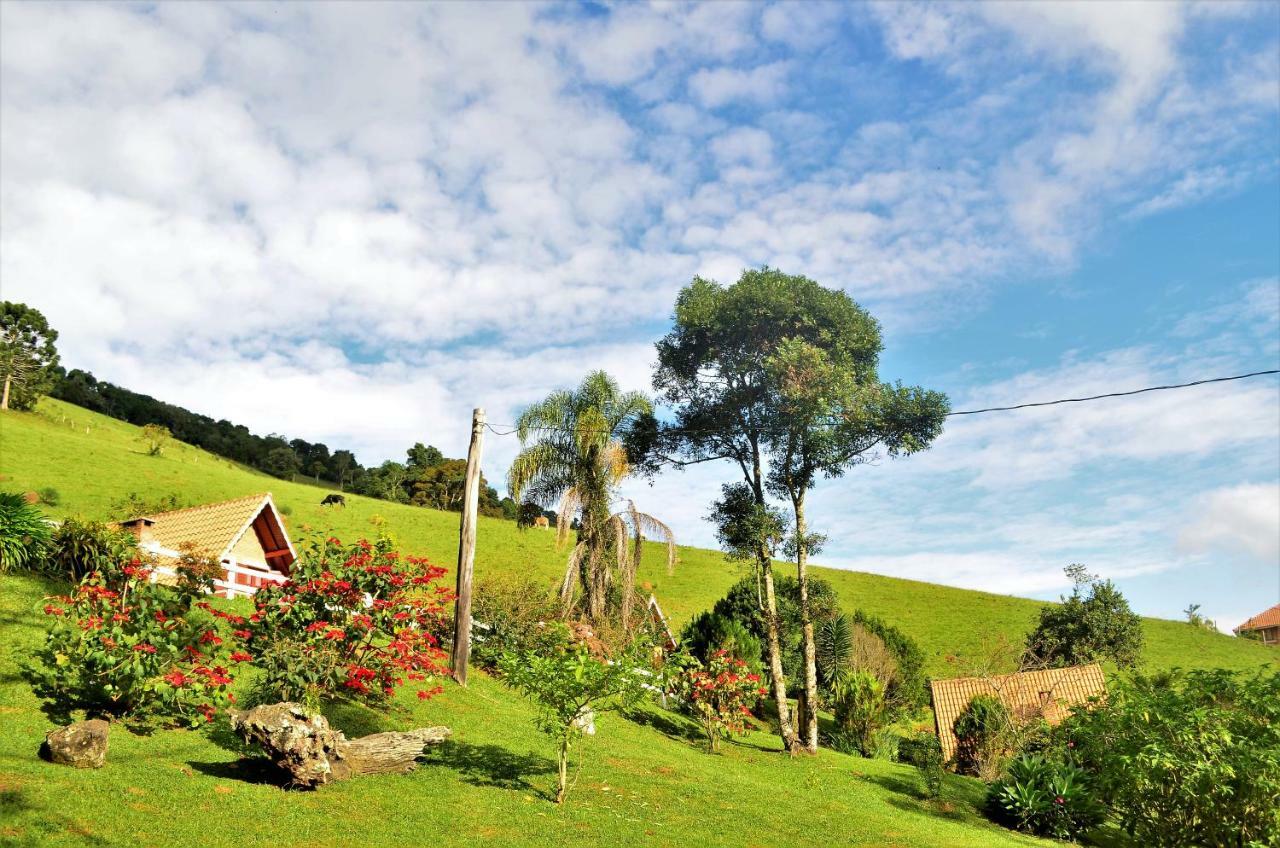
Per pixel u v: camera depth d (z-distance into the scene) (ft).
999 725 82.17
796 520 82.99
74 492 177.78
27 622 49.03
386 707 55.16
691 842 40.88
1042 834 58.85
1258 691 53.78
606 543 88.53
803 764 72.33
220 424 487.20
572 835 38.58
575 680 43.96
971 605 222.28
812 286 83.35
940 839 49.85
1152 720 54.90
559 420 91.20
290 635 48.80
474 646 77.46
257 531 85.66
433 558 196.65
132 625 40.93
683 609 185.57
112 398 411.13
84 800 30.76
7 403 281.95
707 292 85.51
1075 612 149.28
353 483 420.77
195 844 29.53
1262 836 49.67
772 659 79.92
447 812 38.70
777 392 80.33
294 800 36.40
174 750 39.27
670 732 76.02
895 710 118.83
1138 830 57.00
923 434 79.97
